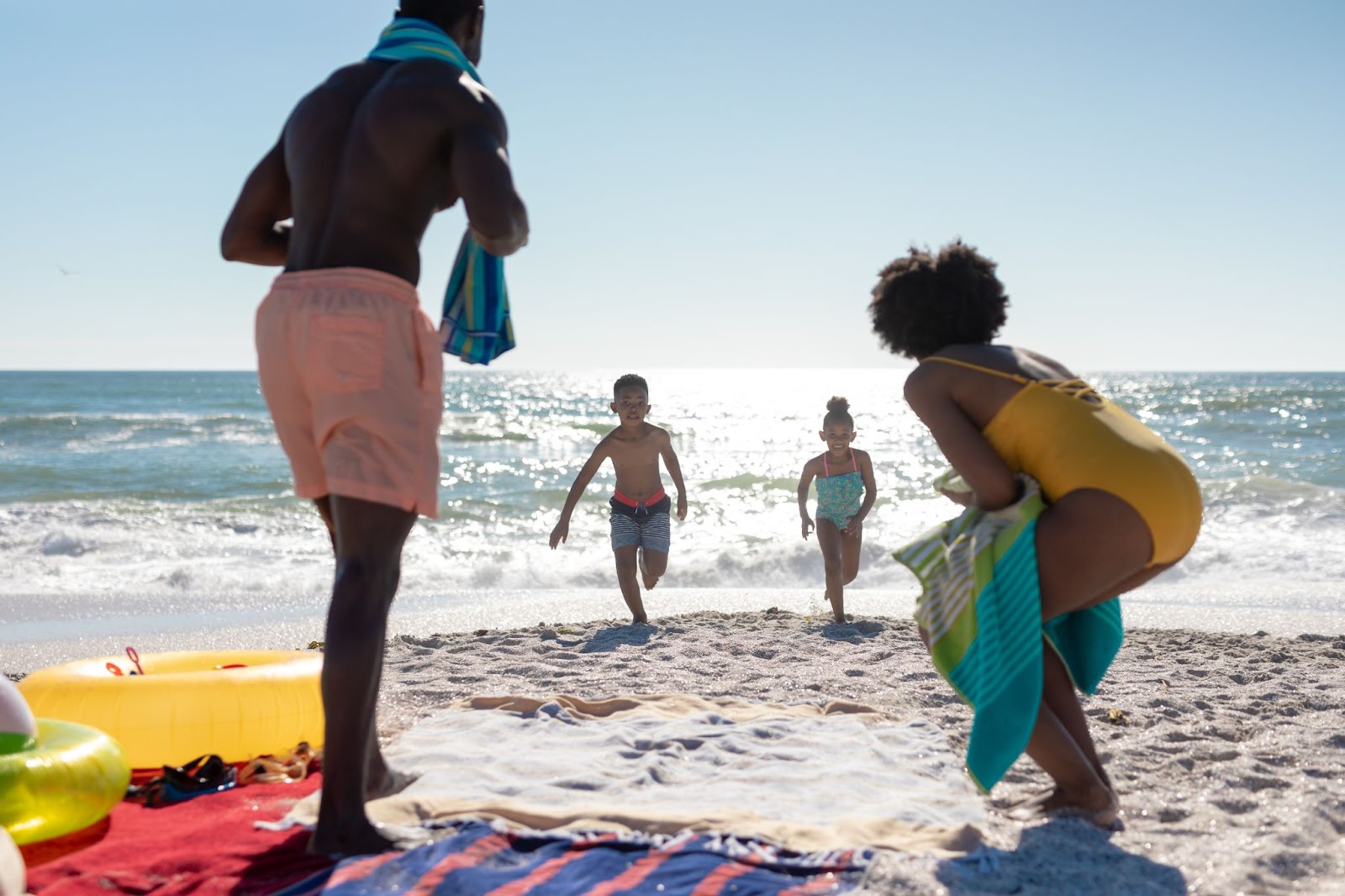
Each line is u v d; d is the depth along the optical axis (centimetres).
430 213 287
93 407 4947
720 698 454
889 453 3103
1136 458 272
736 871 249
